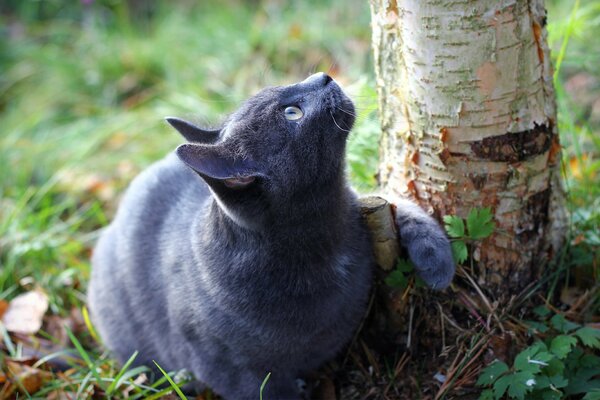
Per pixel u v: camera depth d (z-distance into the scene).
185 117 0.98
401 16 0.79
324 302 0.85
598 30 1.28
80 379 0.97
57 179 1.32
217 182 0.77
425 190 0.85
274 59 1.56
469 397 0.83
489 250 0.85
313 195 0.82
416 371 0.88
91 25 1.82
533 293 0.87
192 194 0.96
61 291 1.16
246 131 0.80
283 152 0.80
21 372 0.97
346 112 0.83
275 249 0.83
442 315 0.87
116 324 1.02
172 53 1.67
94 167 1.41
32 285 1.16
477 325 0.85
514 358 0.84
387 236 0.85
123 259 0.99
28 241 1.19
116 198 1.34
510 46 0.76
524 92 0.78
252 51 1.61
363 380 0.92
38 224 1.23
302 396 0.94
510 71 0.77
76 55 1.76
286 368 0.90
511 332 0.84
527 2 0.76
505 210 0.83
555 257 0.88
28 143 1.49
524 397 0.80
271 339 0.85
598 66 1.22
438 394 0.84
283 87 0.83
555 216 0.87
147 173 1.05
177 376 0.95
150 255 0.97
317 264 0.84
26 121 1.55
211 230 0.85
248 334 0.85
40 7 1.98
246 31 1.67
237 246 0.84
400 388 0.88
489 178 0.82
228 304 0.85
